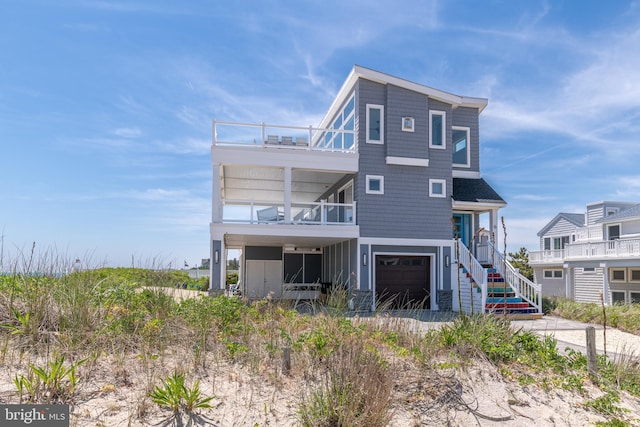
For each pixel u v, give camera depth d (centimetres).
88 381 452
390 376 498
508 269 1670
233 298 780
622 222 2525
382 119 1688
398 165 1677
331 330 645
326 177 1850
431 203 1698
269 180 1903
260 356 579
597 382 622
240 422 414
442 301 1652
